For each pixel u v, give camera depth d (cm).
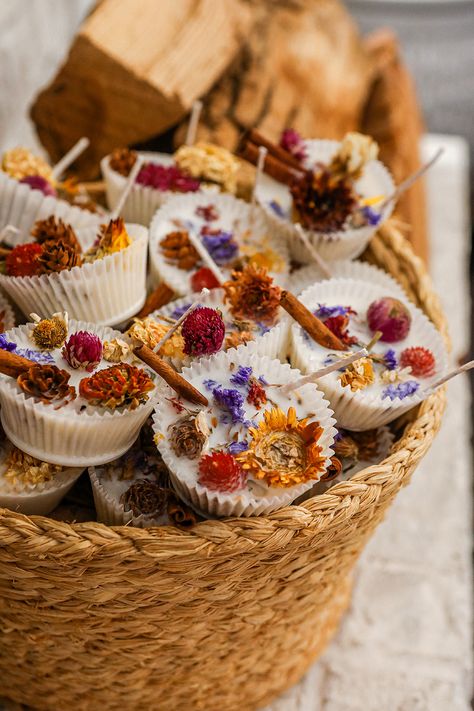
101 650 58
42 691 62
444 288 101
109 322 60
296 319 58
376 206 66
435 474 82
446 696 69
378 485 55
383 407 57
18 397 52
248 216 67
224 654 60
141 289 61
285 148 67
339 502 54
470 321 103
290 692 68
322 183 63
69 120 82
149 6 82
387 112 100
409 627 72
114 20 79
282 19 95
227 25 87
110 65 78
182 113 80
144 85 78
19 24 97
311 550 56
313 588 60
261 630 60
